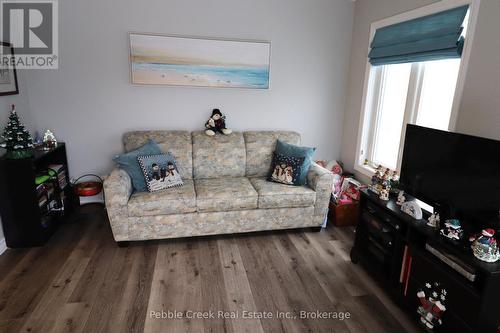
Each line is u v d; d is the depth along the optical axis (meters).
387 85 3.27
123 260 2.58
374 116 3.44
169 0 3.22
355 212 3.29
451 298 1.78
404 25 2.80
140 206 2.65
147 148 3.08
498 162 1.67
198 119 3.56
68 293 2.17
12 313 1.97
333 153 4.02
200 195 2.79
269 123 3.77
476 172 1.79
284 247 2.86
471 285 1.65
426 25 2.54
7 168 2.53
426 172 2.15
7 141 2.55
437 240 1.81
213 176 3.36
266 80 3.61
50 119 3.27
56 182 3.07
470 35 2.14
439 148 2.04
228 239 2.97
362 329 1.95
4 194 2.57
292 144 3.55
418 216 2.08
